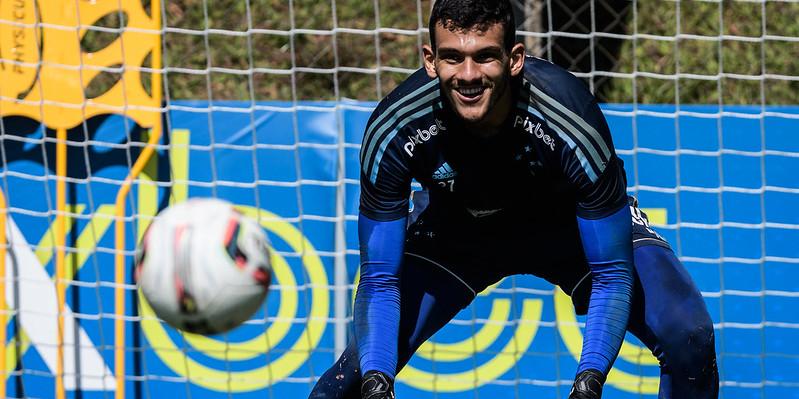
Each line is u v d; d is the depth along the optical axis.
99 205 10.49
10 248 10.39
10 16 10.46
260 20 13.43
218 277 6.39
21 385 10.38
